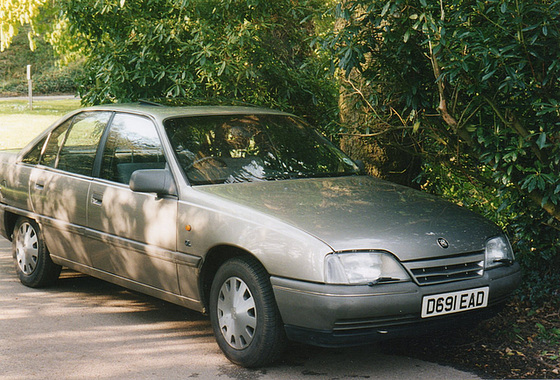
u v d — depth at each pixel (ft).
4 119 83.71
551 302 18.01
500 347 15.71
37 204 20.26
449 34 16.15
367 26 18.45
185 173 16.05
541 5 14.58
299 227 13.67
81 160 19.16
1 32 51.21
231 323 14.69
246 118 18.29
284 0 26.40
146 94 26.86
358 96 20.99
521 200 18.20
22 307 19.13
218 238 14.61
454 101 17.89
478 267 14.33
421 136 21.13
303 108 28.22
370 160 22.41
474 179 20.59
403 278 13.30
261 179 16.51
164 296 16.49
